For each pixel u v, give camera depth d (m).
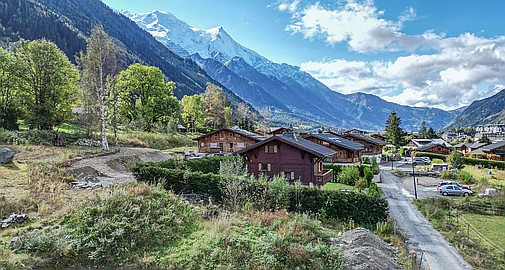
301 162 32.44
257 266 14.43
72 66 46.06
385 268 15.55
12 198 18.22
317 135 53.00
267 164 33.34
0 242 14.41
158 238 16.34
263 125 146.38
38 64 41.31
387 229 22.12
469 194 38.59
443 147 89.69
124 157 33.97
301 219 18.80
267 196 22.84
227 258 14.82
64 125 52.16
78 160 29.69
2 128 35.19
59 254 14.38
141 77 64.19
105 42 40.84
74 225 16.30
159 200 19.22
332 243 17.06
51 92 42.25
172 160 30.70
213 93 102.25
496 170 59.84
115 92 42.50
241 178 23.38
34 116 40.16
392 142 107.88
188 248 15.70
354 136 71.31
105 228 15.97
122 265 14.56
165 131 65.44
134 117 62.91
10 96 42.22
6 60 41.12
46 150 31.22
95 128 47.97
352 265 14.96
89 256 14.64
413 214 29.47
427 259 19.03
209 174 24.25
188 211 19.25
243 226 17.91
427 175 55.09
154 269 14.34
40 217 17.05
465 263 18.72
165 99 68.19
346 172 41.34
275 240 15.74
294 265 14.70
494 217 29.39
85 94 43.28
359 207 22.88
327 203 22.73
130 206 17.75
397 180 50.06
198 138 58.19
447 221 27.25
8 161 25.64
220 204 22.77
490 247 21.64
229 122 106.50
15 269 13.09
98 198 18.23
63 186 22.14
